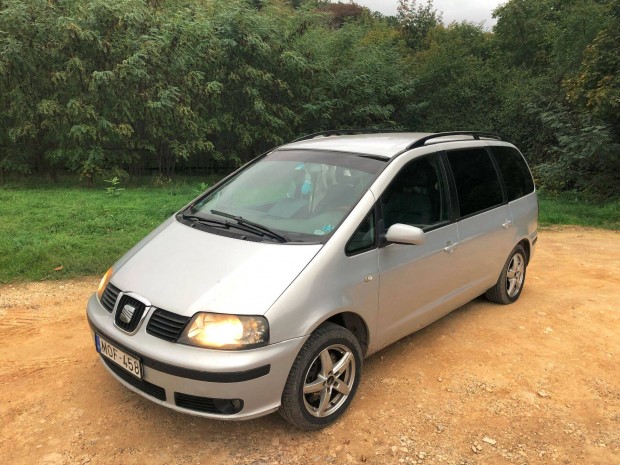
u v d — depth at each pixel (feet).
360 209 10.92
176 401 9.05
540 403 11.40
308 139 14.93
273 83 48.65
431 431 10.26
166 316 9.20
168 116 41.98
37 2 38.50
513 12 78.54
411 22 98.48
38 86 39.52
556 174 42.47
